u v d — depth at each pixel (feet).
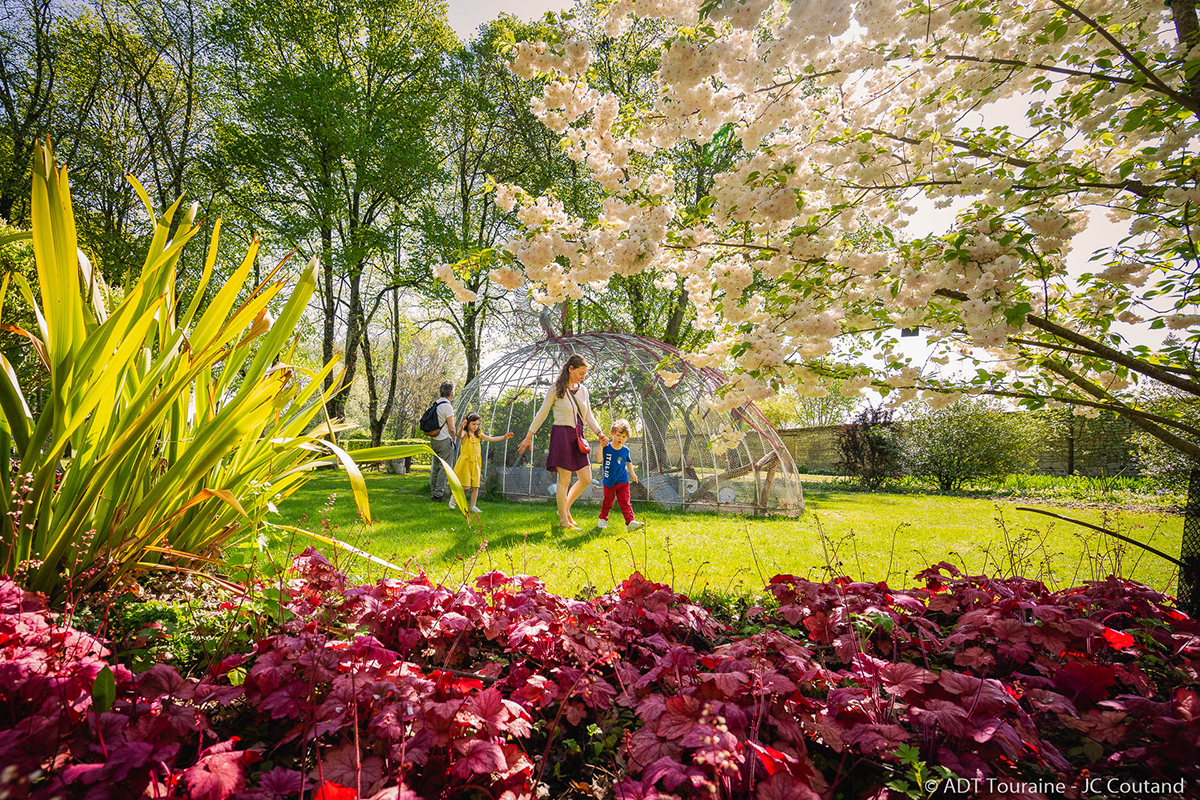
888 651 8.27
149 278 7.71
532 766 4.86
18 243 23.95
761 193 6.30
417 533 18.24
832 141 7.11
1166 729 5.13
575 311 61.21
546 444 34.68
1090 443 50.08
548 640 7.06
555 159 61.26
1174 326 7.29
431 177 60.29
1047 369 8.51
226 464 9.93
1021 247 6.25
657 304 58.44
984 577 10.21
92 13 51.31
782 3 6.29
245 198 55.72
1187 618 8.68
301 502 26.17
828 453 74.33
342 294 64.39
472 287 59.77
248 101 53.78
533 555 14.88
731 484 30.83
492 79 62.28
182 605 8.05
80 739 4.18
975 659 6.93
